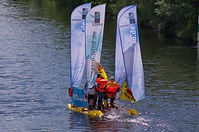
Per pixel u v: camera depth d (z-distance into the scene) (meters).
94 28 86.25
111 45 162.12
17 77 110.75
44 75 113.31
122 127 76.31
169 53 151.00
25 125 77.88
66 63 127.69
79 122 79.00
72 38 87.94
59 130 75.25
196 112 85.62
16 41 162.50
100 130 74.75
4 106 88.31
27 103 90.38
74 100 87.62
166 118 81.69
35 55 138.25
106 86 83.50
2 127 76.81
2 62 126.81
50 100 92.62
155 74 118.25
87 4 87.44
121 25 82.94
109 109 83.81
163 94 97.88
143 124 78.12
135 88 85.00
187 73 120.19
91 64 86.44
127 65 83.69
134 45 83.69
